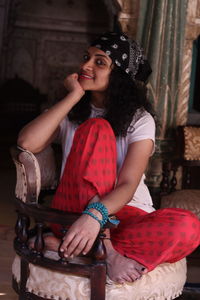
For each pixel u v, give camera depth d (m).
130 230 2.70
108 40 2.90
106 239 2.64
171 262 2.77
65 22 15.28
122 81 2.94
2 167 9.27
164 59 5.77
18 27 15.16
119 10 5.89
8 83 13.98
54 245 2.74
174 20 5.75
